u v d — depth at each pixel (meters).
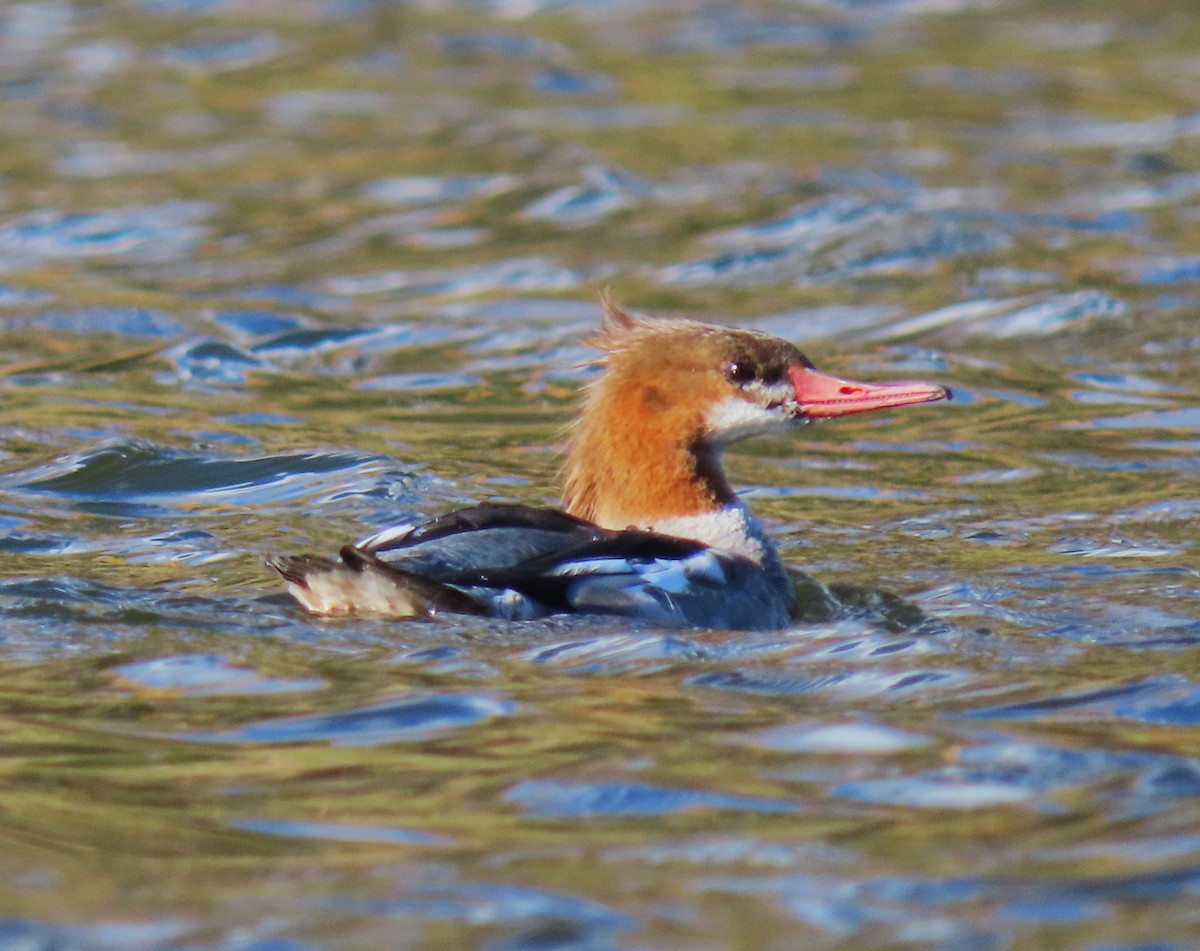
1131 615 10.88
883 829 7.59
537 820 7.71
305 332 19.06
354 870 7.21
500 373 17.73
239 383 17.36
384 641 10.02
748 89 29.80
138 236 22.77
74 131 27.86
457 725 8.82
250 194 24.73
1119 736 8.68
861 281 20.77
